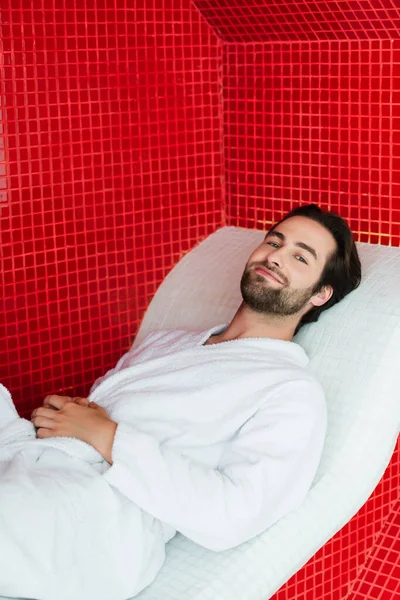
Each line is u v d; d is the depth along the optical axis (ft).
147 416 6.10
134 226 8.13
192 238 8.61
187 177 8.46
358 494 6.11
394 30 6.98
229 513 5.43
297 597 7.19
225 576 5.46
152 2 7.88
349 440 6.16
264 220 8.51
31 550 4.99
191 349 6.55
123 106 7.84
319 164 7.91
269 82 8.14
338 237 6.62
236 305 7.44
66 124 7.49
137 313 8.30
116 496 5.45
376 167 7.47
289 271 6.47
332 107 7.68
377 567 7.55
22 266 7.44
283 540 5.74
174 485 5.40
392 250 7.19
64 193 7.58
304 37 7.71
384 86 7.25
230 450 5.80
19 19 7.07
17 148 7.23
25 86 7.20
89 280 7.89
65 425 5.82
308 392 5.90
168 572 5.58
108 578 5.24
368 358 6.36
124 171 7.96
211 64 8.45
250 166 8.51
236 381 6.08
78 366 7.96
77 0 7.38
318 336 6.68
